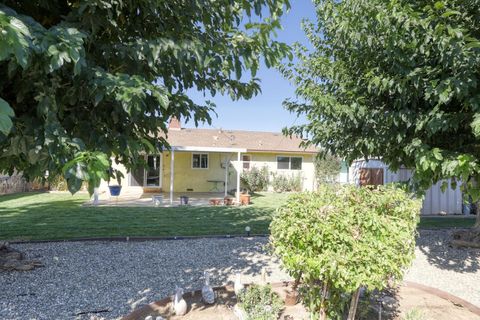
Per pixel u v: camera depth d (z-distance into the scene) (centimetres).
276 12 261
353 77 488
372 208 255
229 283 432
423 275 486
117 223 845
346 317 300
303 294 300
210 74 279
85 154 145
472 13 363
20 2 205
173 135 1973
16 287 410
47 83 178
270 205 1273
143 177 1788
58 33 151
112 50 209
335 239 229
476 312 325
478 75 357
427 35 333
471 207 1130
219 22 269
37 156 165
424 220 990
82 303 366
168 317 306
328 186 287
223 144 1912
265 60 241
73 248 593
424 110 414
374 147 473
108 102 206
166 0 228
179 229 787
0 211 1016
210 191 1872
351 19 397
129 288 412
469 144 422
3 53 119
